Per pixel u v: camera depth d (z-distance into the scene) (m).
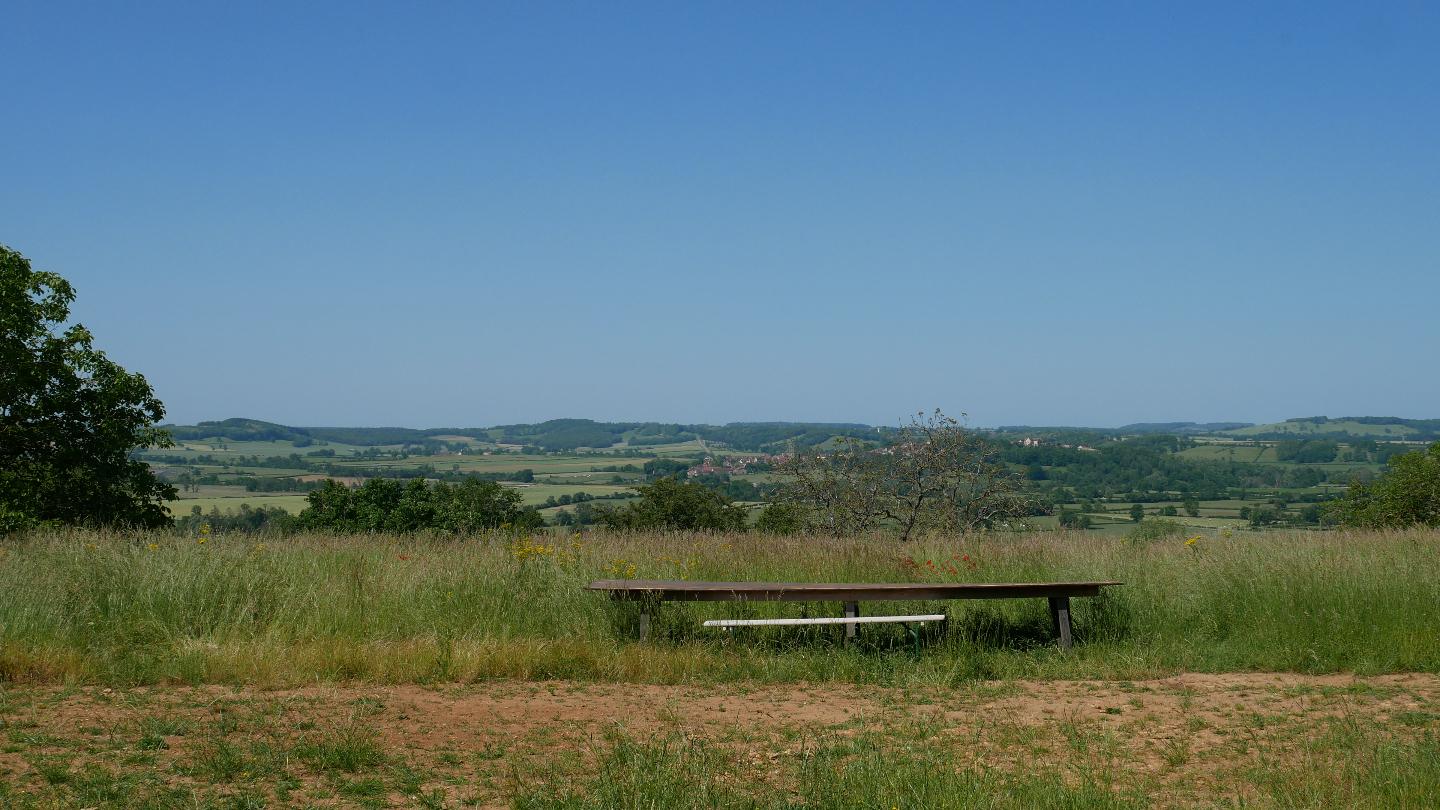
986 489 25.05
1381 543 12.57
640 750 5.83
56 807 4.82
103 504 21.81
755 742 6.45
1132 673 8.59
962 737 6.61
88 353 22.61
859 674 8.51
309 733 6.34
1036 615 10.39
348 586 10.16
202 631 8.99
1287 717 7.06
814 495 25.58
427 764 5.82
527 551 11.16
